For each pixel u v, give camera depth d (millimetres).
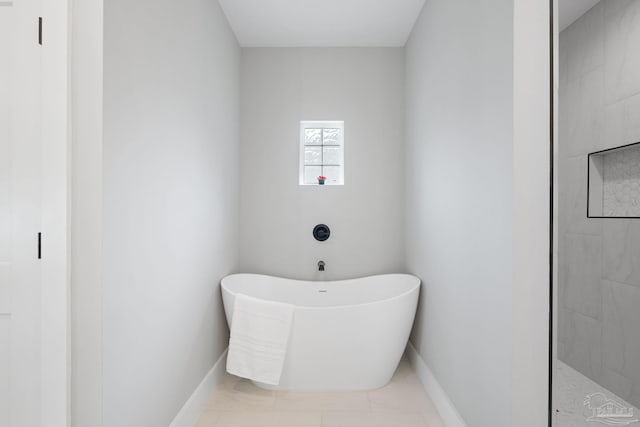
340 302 3469
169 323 1986
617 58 1351
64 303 1379
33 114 1374
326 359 2605
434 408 2463
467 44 2016
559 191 1479
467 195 2016
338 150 3748
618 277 1356
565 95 1465
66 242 1380
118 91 1496
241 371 2580
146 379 1741
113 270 1471
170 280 1998
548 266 1531
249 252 3637
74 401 1396
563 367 1483
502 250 1626
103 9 1388
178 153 2096
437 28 2553
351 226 3635
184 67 2168
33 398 1387
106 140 1418
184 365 2193
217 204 2850
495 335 1690
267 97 3637
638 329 1326
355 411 2416
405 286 3238
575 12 1437
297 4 2896
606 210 1384
